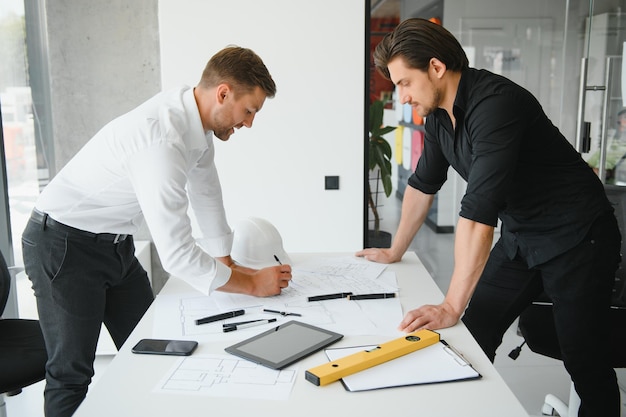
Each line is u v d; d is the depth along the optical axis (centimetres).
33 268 172
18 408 245
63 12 295
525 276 196
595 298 176
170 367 120
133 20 298
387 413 103
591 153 309
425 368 118
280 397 108
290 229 313
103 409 105
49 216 170
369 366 118
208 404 106
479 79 158
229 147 304
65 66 299
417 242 347
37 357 174
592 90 305
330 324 141
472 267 146
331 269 185
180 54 294
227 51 157
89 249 174
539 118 165
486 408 105
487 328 197
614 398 181
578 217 173
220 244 181
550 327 200
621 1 298
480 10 309
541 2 305
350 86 300
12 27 278
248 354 124
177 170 146
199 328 140
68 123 304
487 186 148
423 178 191
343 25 295
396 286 169
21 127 287
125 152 149
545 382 264
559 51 309
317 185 309
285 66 297
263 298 159
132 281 199
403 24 156
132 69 302
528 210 178
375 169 344
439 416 102
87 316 175
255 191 309
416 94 158
